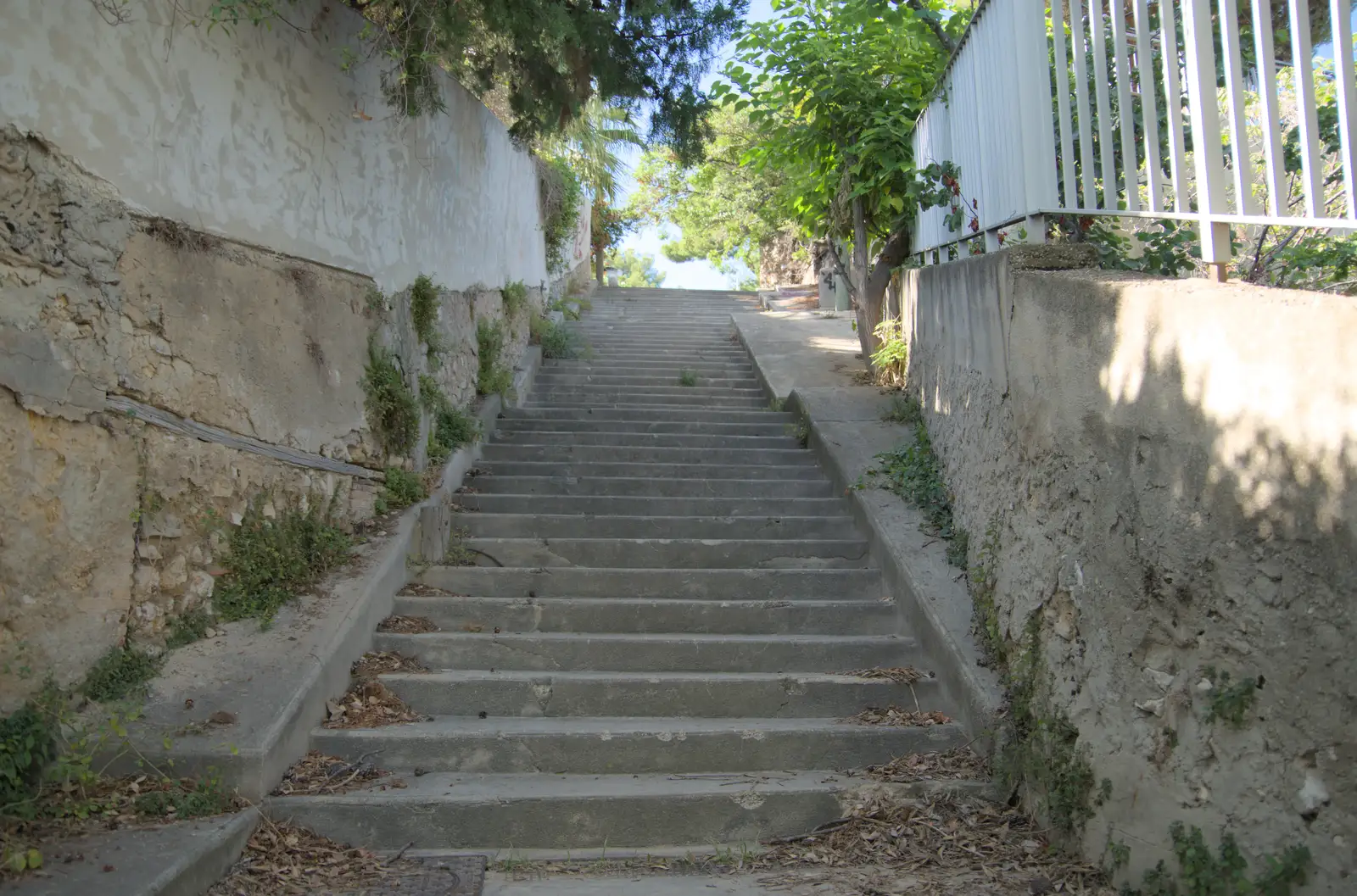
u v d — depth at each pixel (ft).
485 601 19.42
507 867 13.08
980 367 19.20
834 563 22.27
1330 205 15.42
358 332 20.67
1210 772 10.55
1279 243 14.83
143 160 14.11
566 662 18.17
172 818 12.10
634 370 38.47
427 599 19.31
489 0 20.16
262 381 17.07
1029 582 15.28
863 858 13.37
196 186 15.38
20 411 11.96
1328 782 9.08
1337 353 9.07
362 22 21.15
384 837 13.41
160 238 14.48
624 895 12.18
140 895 9.87
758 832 14.17
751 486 25.86
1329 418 9.15
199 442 15.33
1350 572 8.87
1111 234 17.61
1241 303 10.41
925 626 18.20
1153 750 11.48
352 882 12.21
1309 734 9.32
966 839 13.57
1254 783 9.95
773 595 20.95
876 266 34.30
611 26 22.72
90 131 13.05
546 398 34.35
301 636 16.02
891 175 29.76
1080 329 13.94
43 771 11.94
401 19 20.85
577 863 13.37
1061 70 15.97
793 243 79.46
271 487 17.26
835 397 31.04
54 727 12.13
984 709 15.44
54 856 10.65
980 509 18.60
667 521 23.47
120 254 13.58
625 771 15.38
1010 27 17.83
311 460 18.45
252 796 13.01
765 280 87.56
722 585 20.93
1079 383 13.93
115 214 13.51
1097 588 13.03
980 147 20.39
